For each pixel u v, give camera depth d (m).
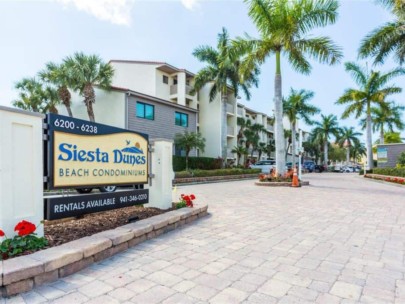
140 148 5.68
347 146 55.44
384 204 8.23
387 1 14.46
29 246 3.08
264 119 46.88
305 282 2.91
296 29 14.25
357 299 2.56
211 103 30.52
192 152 25.41
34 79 22.05
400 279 3.00
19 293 2.53
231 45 15.87
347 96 25.08
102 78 18.53
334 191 12.02
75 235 3.85
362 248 4.07
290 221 5.84
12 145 3.18
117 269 3.18
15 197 3.19
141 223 4.50
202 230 5.03
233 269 3.24
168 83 27.64
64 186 3.93
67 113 20.81
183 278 2.98
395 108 30.58
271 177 15.56
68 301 2.44
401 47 15.54
